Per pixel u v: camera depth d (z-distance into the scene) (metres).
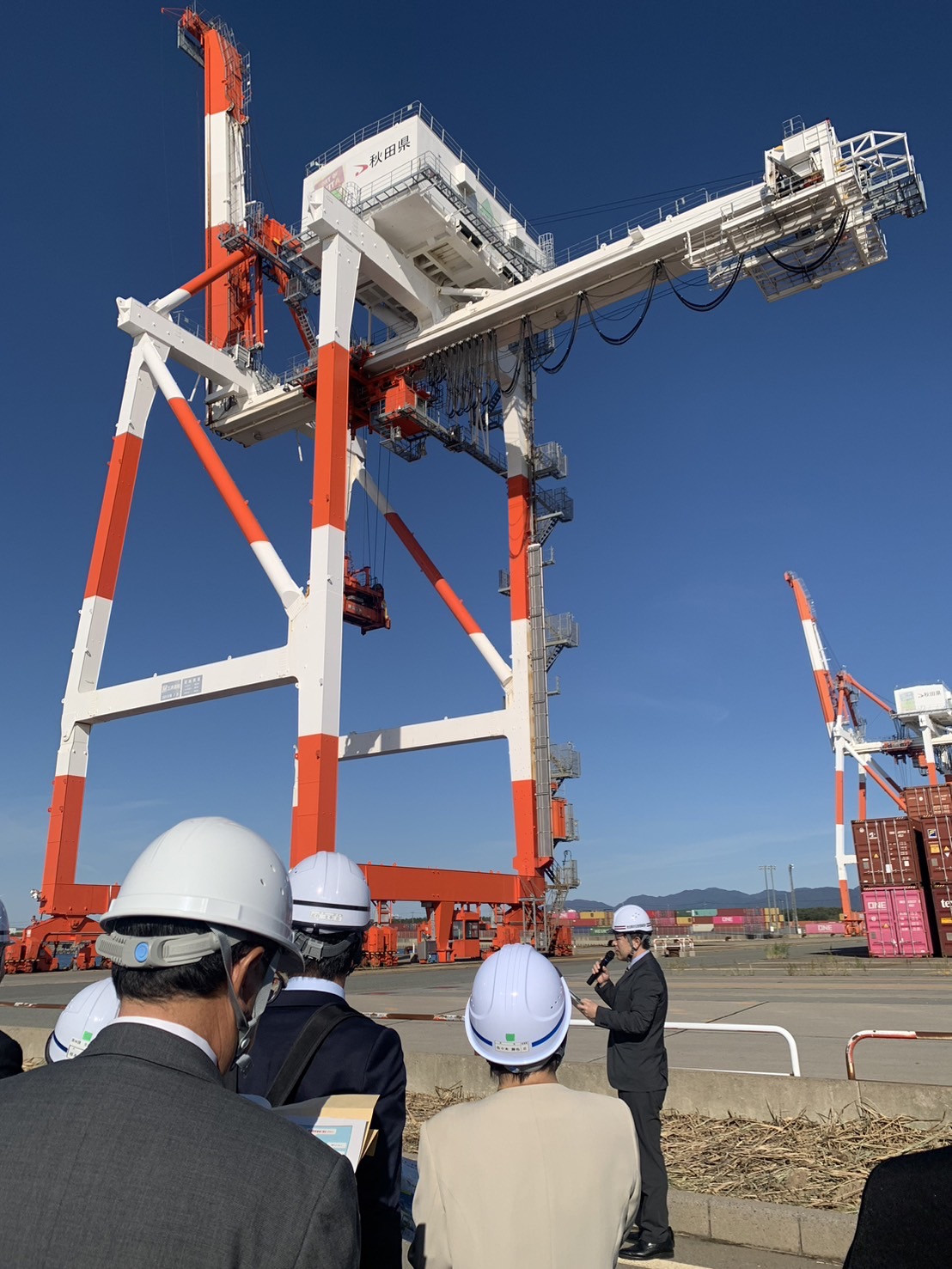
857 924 76.31
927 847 28.91
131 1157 1.47
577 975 27.25
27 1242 1.39
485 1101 2.76
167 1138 1.50
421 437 39.53
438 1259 2.54
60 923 32.59
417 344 35.31
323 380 30.62
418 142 35.31
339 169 37.19
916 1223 1.42
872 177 26.12
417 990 22.06
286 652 28.98
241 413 40.22
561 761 39.81
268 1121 1.62
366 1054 2.70
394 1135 2.65
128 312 36.00
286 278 39.66
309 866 3.24
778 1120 7.57
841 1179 6.20
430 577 40.12
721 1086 7.93
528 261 38.25
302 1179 1.54
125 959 1.76
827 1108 7.46
